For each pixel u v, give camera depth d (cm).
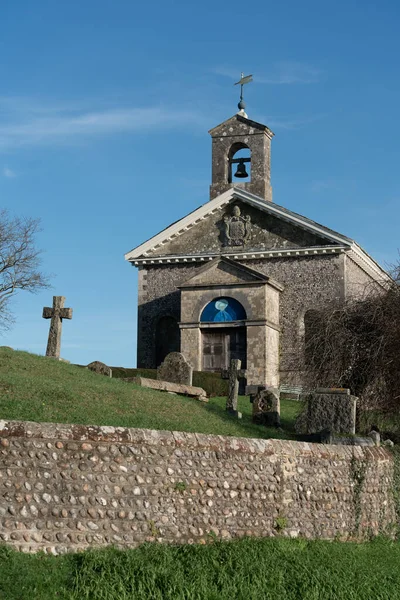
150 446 1394
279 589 1331
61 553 1274
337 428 2088
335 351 2608
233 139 4622
